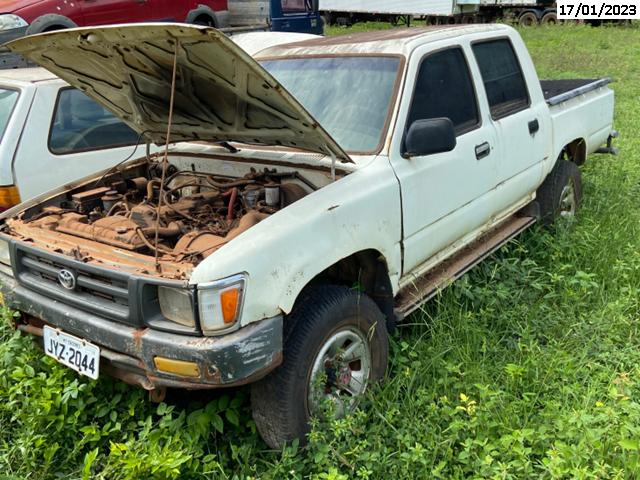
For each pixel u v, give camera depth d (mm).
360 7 25656
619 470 2436
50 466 2889
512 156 4246
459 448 2844
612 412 2666
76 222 3092
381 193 3086
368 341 3088
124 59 2926
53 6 8133
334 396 2951
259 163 3441
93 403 3193
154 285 2465
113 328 2580
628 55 16453
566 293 4008
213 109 3152
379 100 3424
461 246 3961
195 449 2812
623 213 5379
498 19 25141
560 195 5043
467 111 3896
